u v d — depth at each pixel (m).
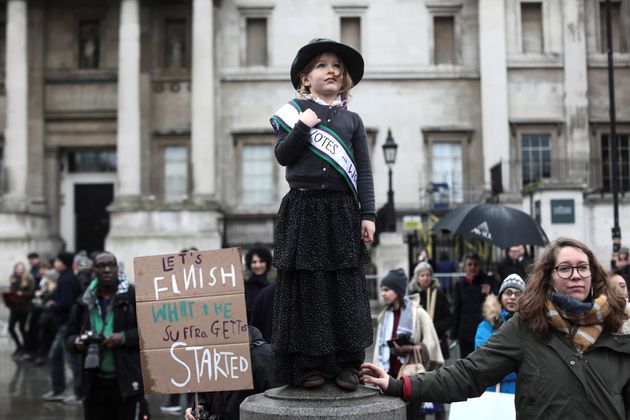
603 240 25.34
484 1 37.75
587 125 37.66
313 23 38.81
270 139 38.28
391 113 38.41
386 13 38.84
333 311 5.16
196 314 5.92
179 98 38.50
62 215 39.56
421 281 11.95
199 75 36.44
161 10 38.78
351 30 39.19
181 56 38.91
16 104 36.72
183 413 13.79
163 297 5.96
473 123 38.34
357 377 5.29
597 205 25.45
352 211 5.29
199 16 36.62
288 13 38.84
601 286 5.09
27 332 21.30
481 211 13.68
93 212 39.66
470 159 38.16
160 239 35.12
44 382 17.56
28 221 36.00
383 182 38.03
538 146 38.03
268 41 38.69
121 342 8.74
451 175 38.22
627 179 38.06
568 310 4.97
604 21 38.44
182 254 6.00
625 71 38.25
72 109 38.62
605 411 4.85
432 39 38.72
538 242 13.40
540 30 38.56
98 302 9.05
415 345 9.88
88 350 8.58
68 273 15.38
